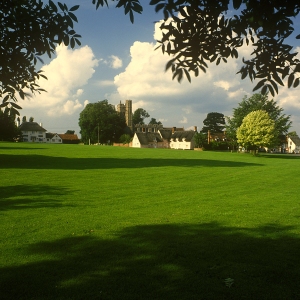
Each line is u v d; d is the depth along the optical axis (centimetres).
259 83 432
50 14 490
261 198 1305
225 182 1820
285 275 541
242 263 591
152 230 803
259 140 6200
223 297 466
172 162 3200
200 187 1599
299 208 1102
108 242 705
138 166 2639
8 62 497
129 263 586
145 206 1102
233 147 9025
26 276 531
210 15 430
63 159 3145
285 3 394
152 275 537
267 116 6388
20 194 1267
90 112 12356
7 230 786
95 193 1341
